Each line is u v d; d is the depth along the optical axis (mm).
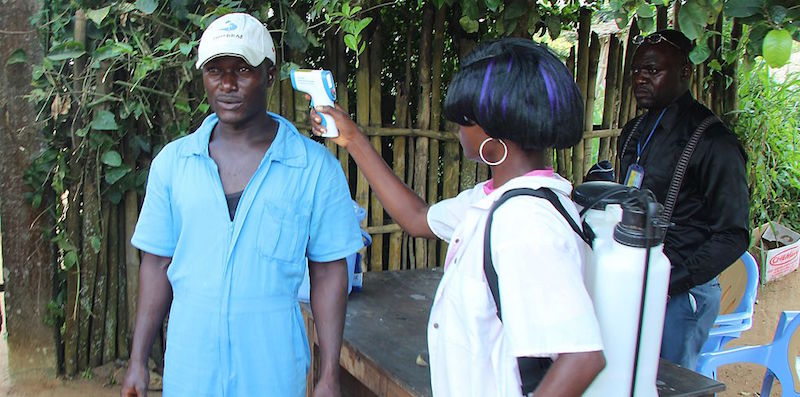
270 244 1487
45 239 3129
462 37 3457
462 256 1237
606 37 5383
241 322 1487
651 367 1188
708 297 2336
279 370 1527
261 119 1553
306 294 2242
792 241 4934
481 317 1186
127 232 3230
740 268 2896
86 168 3055
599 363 1046
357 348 1924
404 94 3363
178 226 1568
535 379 1155
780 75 6066
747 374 3697
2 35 2904
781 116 5145
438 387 1291
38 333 3184
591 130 3832
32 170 3023
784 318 2727
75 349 3215
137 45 2865
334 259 1604
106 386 3176
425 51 3307
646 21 2119
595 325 1052
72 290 3162
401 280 2621
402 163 3414
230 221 1486
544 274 1051
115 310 3285
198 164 1513
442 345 1265
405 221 1688
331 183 1566
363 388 2346
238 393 1511
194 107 3080
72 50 2842
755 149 4629
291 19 2857
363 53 3203
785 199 5254
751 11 1747
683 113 2361
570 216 1165
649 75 2377
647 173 2375
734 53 3463
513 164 1223
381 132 3309
